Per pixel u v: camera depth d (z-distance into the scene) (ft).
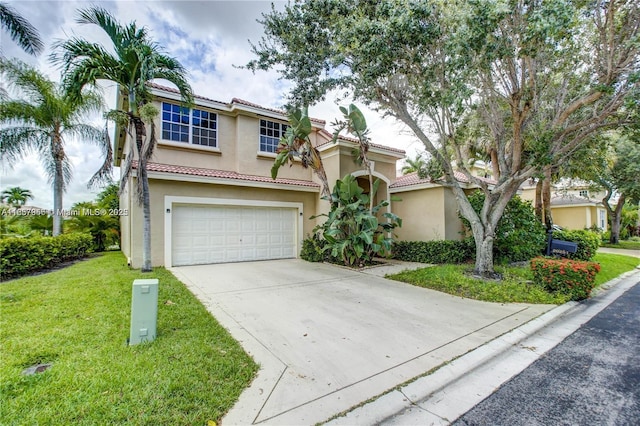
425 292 24.90
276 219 43.88
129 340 13.73
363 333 15.88
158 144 39.86
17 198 100.68
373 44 22.84
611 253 56.44
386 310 19.92
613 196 78.89
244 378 11.07
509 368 12.92
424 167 34.81
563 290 23.48
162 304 19.51
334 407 9.72
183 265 36.37
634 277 34.60
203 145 43.42
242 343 14.37
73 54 27.17
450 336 15.70
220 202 38.68
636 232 101.40
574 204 86.38
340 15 25.90
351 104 36.01
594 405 10.34
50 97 41.86
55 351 12.53
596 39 23.95
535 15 18.74
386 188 49.21
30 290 22.41
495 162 45.68
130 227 36.17
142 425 8.43
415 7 22.08
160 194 34.88
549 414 9.84
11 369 11.07
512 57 22.89
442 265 36.17
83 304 18.97
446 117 29.43
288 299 22.29
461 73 22.45
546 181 43.19
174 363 11.75
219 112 44.73
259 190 42.04
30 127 42.57
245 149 45.47
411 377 11.67
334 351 13.71
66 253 38.50
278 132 49.24
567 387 11.46
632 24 21.67
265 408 9.51
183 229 36.63
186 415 8.91
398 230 48.47
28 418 8.57
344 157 44.29
